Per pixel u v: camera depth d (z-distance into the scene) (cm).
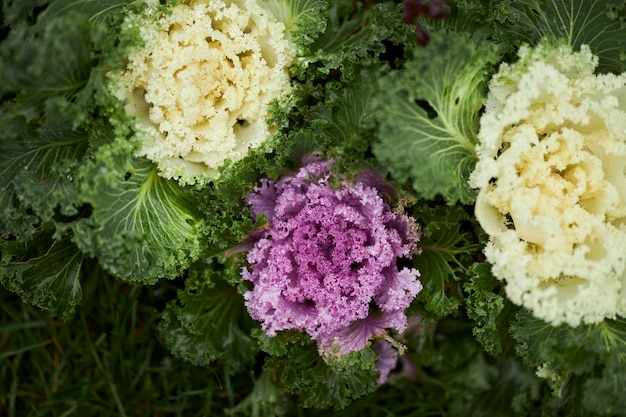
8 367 96
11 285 82
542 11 78
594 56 75
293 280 79
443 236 79
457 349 96
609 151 73
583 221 73
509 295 73
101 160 74
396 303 78
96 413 96
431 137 73
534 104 75
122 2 77
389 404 97
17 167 78
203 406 96
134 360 96
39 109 73
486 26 80
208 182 80
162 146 78
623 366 76
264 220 78
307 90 80
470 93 75
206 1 78
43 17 74
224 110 79
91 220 75
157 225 79
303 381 83
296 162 80
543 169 73
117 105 75
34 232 80
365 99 77
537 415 90
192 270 84
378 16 79
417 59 71
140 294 97
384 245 77
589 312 74
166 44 76
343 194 77
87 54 73
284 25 80
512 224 77
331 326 78
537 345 78
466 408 95
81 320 96
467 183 76
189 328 84
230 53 78
